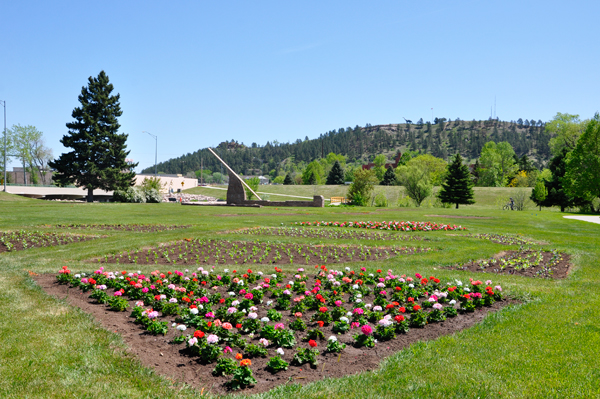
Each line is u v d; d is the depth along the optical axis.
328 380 4.23
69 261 10.57
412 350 5.03
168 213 26.89
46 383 4.00
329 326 6.01
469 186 55.97
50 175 87.69
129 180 54.66
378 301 6.99
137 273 8.45
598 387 4.05
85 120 50.69
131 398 3.77
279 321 6.12
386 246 13.90
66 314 6.11
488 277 9.23
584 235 17.19
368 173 53.03
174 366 4.56
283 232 17.03
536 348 5.04
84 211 26.34
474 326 5.93
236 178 37.53
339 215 26.73
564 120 62.50
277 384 4.22
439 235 16.59
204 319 5.92
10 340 5.02
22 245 12.82
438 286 8.04
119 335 5.31
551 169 52.91
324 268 9.31
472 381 4.17
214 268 9.82
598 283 8.53
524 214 30.62
